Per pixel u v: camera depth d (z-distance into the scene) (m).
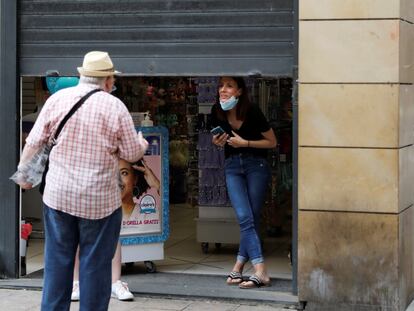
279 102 9.98
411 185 7.38
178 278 8.26
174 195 13.24
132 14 7.75
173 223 11.64
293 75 7.24
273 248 9.77
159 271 8.59
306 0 6.92
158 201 8.45
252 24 7.44
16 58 8.03
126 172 8.22
